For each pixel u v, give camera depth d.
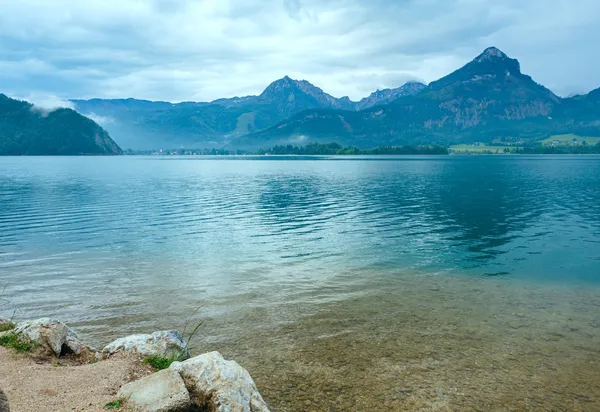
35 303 21.73
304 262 30.81
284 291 24.11
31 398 9.88
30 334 13.37
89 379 11.19
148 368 12.44
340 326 19.17
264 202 68.94
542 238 40.56
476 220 51.09
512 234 42.41
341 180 120.56
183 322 19.44
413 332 18.59
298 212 57.47
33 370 11.52
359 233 42.62
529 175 142.00
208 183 110.12
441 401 13.49
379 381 14.59
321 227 46.03
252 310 21.05
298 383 14.40
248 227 45.91
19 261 30.52
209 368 10.99
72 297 22.70
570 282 26.39
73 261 30.62
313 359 16.08
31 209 58.75
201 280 26.09
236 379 10.88
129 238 39.53
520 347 17.27
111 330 18.41
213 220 50.56
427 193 83.81
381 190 90.19
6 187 95.19
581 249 35.78
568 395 13.95
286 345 17.22
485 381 14.71
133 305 21.59
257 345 17.17
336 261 31.17
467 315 20.66
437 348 17.09
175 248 35.28
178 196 77.81
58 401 9.81
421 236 41.19
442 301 22.62
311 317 20.22
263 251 34.38
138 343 13.67
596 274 28.08
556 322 19.92
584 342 17.80
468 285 25.52
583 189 92.25
